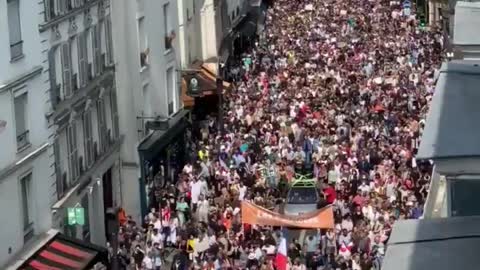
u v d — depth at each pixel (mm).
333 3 118250
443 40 81375
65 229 39188
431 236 12352
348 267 37344
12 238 34188
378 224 40094
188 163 54875
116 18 48250
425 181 44344
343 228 39906
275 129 57969
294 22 106000
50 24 38219
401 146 52000
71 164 40656
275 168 49469
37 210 36656
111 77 46938
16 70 35031
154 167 52250
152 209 47188
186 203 46125
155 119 51531
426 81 68938
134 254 40781
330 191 45125
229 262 38562
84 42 42938
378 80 69938
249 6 97062
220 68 70875
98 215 44281
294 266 37094
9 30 34781
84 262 36000
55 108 38688
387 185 44688
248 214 39406
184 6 61875
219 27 72938
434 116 14414
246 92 68688
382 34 94625
